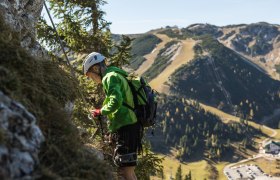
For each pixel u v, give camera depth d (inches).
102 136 269.7
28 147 152.8
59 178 151.7
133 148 230.8
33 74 203.8
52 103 199.6
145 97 230.4
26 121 157.8
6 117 149.7
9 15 284.2
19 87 176.4
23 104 172.9
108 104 214.8
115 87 218.1
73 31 600.4
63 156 169.5
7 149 141.6
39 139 162.4
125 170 239.5
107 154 265.0
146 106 229.5
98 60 235.1
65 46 608.1
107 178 183.2
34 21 369.1
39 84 206.4
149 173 537.3
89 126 406.3
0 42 196.1
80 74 569.0
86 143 260.2
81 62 587.8
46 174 149.7
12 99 163.8
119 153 230.7
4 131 144.3
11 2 312.2
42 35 583.5
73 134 195.6
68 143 179.8
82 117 406.9
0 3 279.9
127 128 228.7
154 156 546.0
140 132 234.2
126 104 226.4
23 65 199.8
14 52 198.1
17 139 149.5
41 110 189.9
